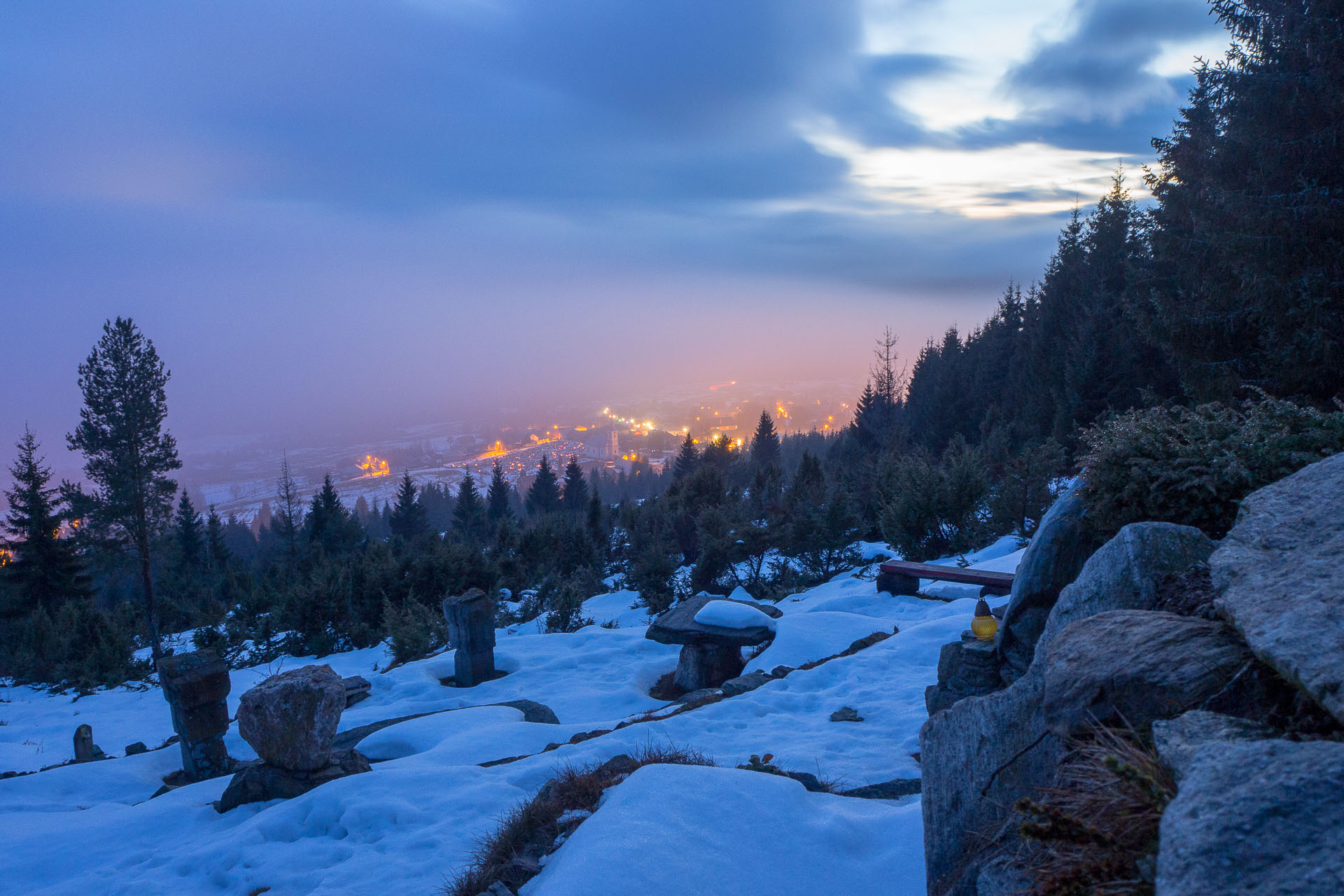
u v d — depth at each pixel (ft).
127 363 109.40
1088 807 5.70
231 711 37.60
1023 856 7.17
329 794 17.53
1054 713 7.08
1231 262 53.42
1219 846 3.70
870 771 16.58
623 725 23.75
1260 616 5.80
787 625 32.73
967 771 8.98
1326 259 49.39
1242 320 56.80
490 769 18.74
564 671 36.52
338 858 14.90
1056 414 92.07
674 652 38.04
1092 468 14.83
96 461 109.29
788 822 12.34
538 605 66.85
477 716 27.61
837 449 207.92
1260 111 51.44
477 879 12.42
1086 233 122.42
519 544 90.84
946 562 48.44
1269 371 52.85
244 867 15.12
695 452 188.24
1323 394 49.39
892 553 57.26
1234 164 54.13
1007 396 127.44
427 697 34.09
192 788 22.47
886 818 12.69
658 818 12.07
